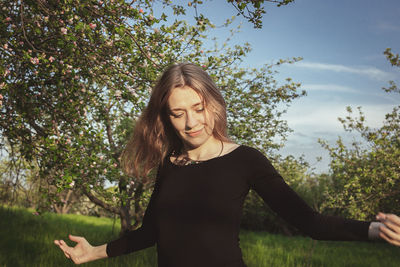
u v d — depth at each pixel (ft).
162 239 3.97
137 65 10.38
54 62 10.69
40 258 17.57
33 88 12.26
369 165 17.69
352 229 3.21
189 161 4.27
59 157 11.17
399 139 18.49
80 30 9.25
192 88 4.10
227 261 3.66
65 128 12.42
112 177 13.20
